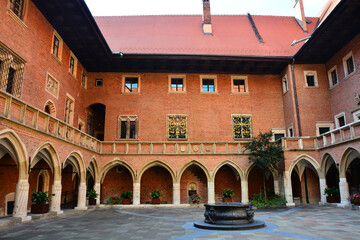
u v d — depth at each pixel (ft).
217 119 81.71
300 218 44.14
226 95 83.56
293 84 77.36
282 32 94.32
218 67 82.94
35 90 52.70
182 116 81.20
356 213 48.55
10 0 46.50
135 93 82.07
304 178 75.41
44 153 45.93
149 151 71.10
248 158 70.74
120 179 77.56
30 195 55.67
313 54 74.74
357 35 65.00
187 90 83.20
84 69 80.84
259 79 85.66
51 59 59.41
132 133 79.92
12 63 46.14
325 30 63.87
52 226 36.96
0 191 46.52
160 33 90.07
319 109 76.23
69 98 69.10
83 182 59.77
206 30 91.97
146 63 79.92
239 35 91.56
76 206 64.18
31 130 39.24
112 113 80.64
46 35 57.36
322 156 64.90
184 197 76.69
